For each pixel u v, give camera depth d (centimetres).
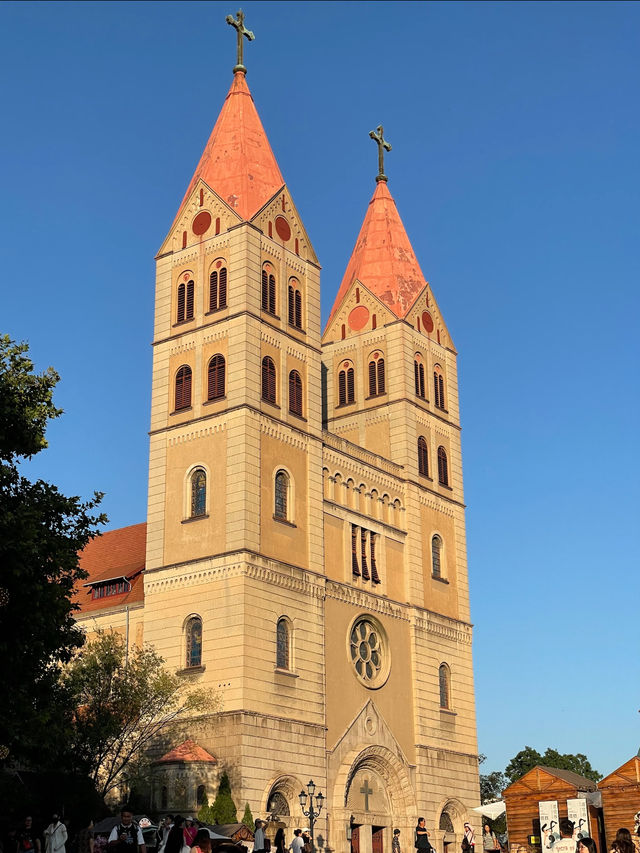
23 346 4709
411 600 8575
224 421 7581
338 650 7762
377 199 10194
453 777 8469
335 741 7500
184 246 8344
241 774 6688
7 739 4138
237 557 7156
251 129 8669
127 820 3544
